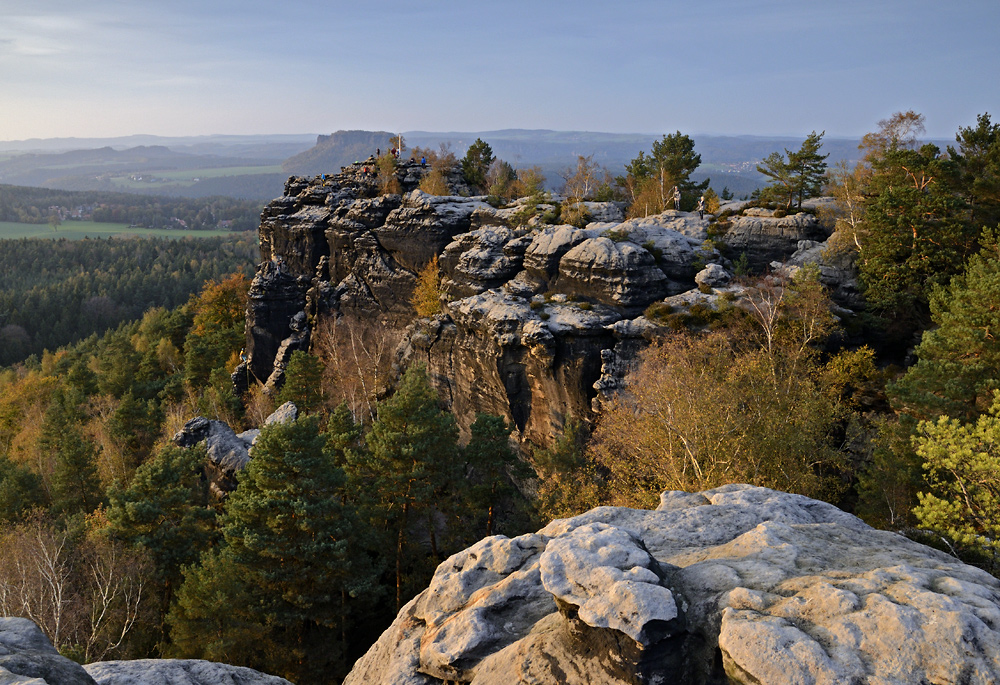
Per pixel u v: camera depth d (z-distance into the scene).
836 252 56.50
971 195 52.50
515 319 59.84
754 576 13.52
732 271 60.81
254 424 92.12
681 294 57.31
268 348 110.81
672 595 12.17
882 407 45.84
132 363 131.50
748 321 49.81
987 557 20.22
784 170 67.69
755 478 33.62
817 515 18.95
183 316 170.62
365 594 42.75
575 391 56.53
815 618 11.45
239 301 146.38
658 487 38.91
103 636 36.28
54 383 139.50
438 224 85.31
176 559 44.69
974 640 10.26
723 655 11.32
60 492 65.50
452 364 72.56
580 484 47.56
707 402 35.19
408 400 46.75
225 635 36.28
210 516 48.12
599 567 13.16
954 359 33.44
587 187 92.62
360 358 91.62
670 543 17.31
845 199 59.50
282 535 38.94
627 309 57.38
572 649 12.85
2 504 61.41
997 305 32.53
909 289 50.78
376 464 46.38
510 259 69.38
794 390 38.12
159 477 46.44
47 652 11.07
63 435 82.12
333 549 37.62
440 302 78.75
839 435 44.81
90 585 39.91
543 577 13.37
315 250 107.44
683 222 68.56
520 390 62.22
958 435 22.75
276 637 41.47
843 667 10.22
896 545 15.92
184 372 130.25
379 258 94.25
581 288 61.06
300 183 118.06
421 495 45.12
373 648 18.22
